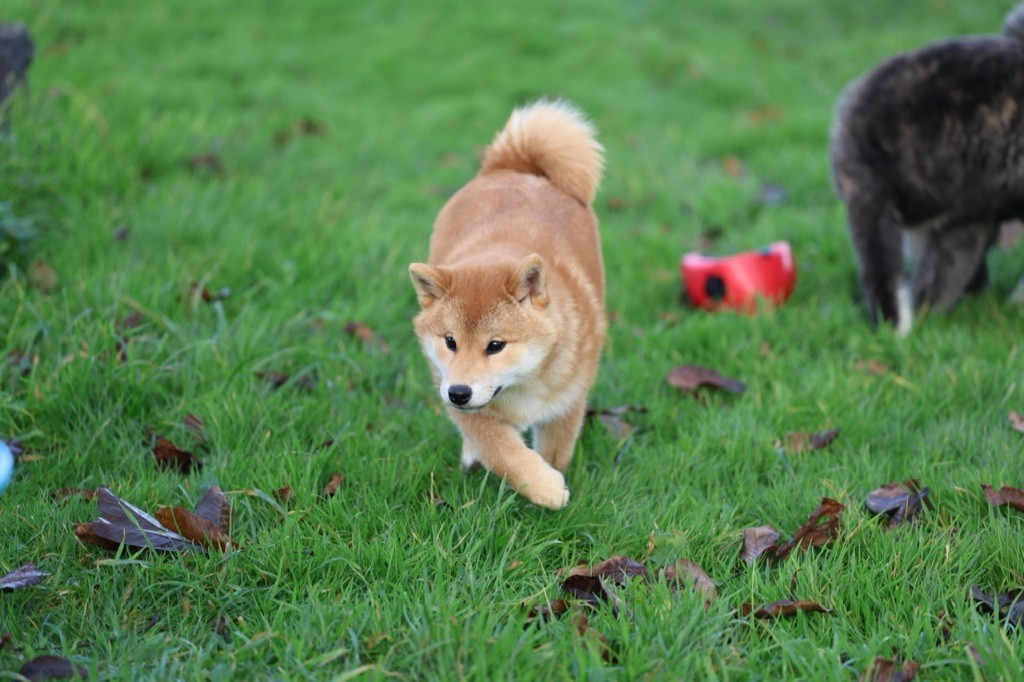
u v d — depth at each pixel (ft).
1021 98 20.13
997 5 50.29
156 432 16.08
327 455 15.14
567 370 15.31
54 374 16.35
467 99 36.81
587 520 14.29
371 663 11.28
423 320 15.39
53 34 37.73
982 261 23.35
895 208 21.97
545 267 14.65
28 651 10.98
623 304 22.12
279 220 24.49
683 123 36.06
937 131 20.85
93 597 12.19
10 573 11.96
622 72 40.50
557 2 48.01
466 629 11.17
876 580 12.76
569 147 18.21
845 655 11.60
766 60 43.24
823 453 16.20
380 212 26.08
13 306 18.45
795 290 23.35
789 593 12.59
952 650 11.41
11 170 22.18
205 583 12.50
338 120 33.81
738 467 16.01
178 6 43.45
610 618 11.91
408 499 14.60
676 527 14.01
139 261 21.12
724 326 20.85
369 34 43.11
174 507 13.07
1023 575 12.78
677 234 26.27
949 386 18.13
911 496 14.67
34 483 14.38
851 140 22.07
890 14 50.11
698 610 11.85
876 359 19.93
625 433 16.94
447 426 17.01
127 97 31.53
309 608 11.98
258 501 14.14
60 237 21.67
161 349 17.75
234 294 20.61
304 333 19.52
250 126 31.45
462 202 18.20
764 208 28.25
